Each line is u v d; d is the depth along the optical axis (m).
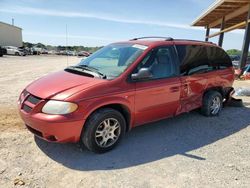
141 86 4.36
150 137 4.84
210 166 3.82
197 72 5.47
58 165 3.69
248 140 4.88
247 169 3.77
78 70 4.59
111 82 4.05
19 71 16.02
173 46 5.10
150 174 3.55
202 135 5.04
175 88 4.93
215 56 6.08
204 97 5.97
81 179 3.37
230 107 7.12
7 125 5.07
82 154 4.03
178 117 6.07
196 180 3.44
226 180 3.46
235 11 14.05
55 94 3.75
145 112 4.54
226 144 4.65
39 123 3.66
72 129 3.68
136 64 4.42
